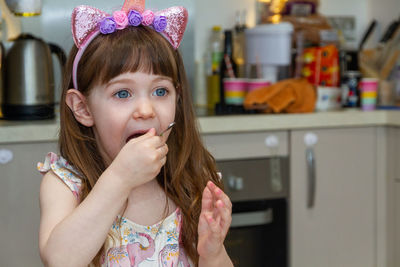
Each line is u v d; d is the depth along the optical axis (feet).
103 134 3.04
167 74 3.01
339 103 7.50
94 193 2.72
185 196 3.44
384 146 7.16
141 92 2.95
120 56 2.89
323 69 7.68
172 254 3.24
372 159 7.11
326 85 7.64
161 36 3.12
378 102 7.80
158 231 3.25
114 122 2.95
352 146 6.98
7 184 5.61
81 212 2.69
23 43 6.06
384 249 7.27
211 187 2.96
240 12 8.47
